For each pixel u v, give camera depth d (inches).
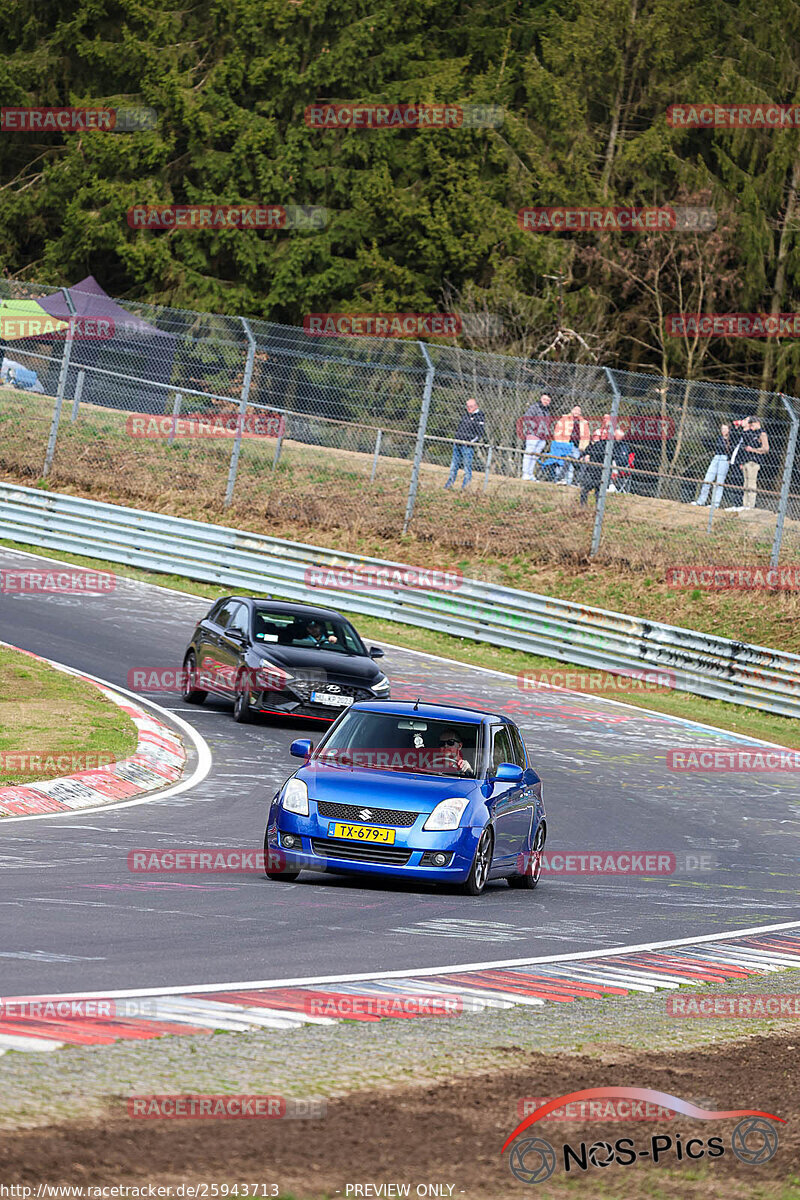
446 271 7253.9
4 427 4894.2
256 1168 703.7
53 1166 678.5
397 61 7529.5
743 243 7667.3
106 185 7170.3
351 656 2960.1
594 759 2967.5
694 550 4510.3
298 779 1688.0
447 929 1425.9
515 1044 1001.5
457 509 4722.0
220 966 1144.2
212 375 5187.0
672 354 7564.0
